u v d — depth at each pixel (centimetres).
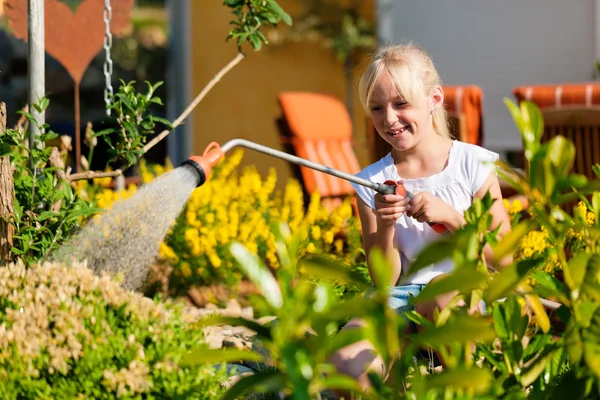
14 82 1336
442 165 445
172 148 1209
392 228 411
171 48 1204
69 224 455
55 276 354
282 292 206
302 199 830
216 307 673
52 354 324
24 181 460
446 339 215
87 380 321
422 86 434
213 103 1187
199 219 717
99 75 1428
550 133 675
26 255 446
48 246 441
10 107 1320
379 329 203
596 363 221
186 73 1188
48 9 628
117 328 342
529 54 1061
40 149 473
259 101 1188
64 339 331
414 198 390
